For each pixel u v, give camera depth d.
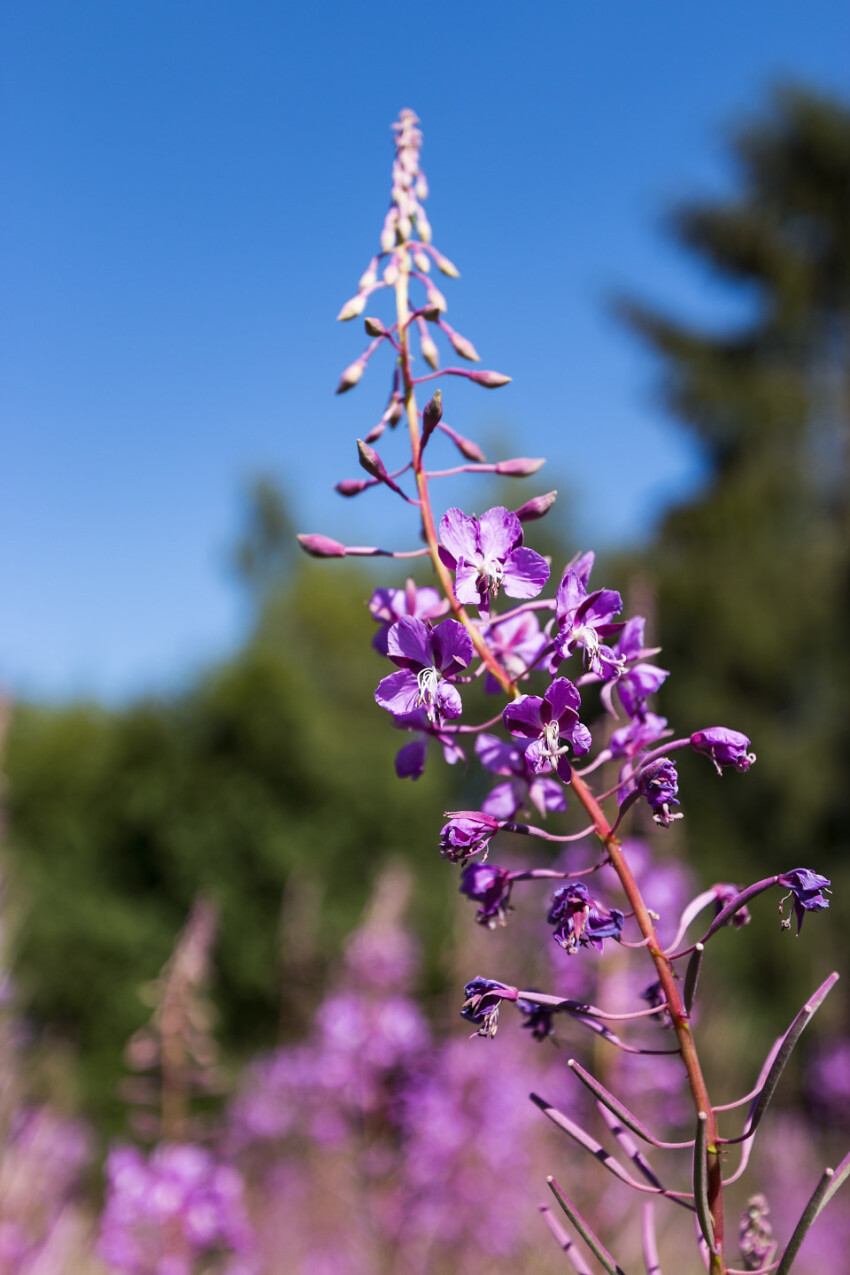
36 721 16.25
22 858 13.39
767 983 15.90
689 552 20.50
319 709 15.38
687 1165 5.90
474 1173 5.77
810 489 21.50
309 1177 7.17
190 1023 5.59
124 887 13.74
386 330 1.90
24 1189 5.91
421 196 2.05
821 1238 7.27
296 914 10.57
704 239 22.50
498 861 6.71
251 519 31.06
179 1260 4.57
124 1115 11.23
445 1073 6.26
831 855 18.03
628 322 22.25
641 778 1.56
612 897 4.40
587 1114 4.84
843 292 22.28
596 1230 4.20
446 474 1.83
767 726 18.69
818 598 19.69
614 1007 4.38
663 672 1.80
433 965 9.23
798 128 22.14
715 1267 1.46
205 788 14.03
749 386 21.45
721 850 17.58
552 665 1.62
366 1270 5.93
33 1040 11.55
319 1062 6.74
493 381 1.89
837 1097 9.48
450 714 1.59
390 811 14.45
